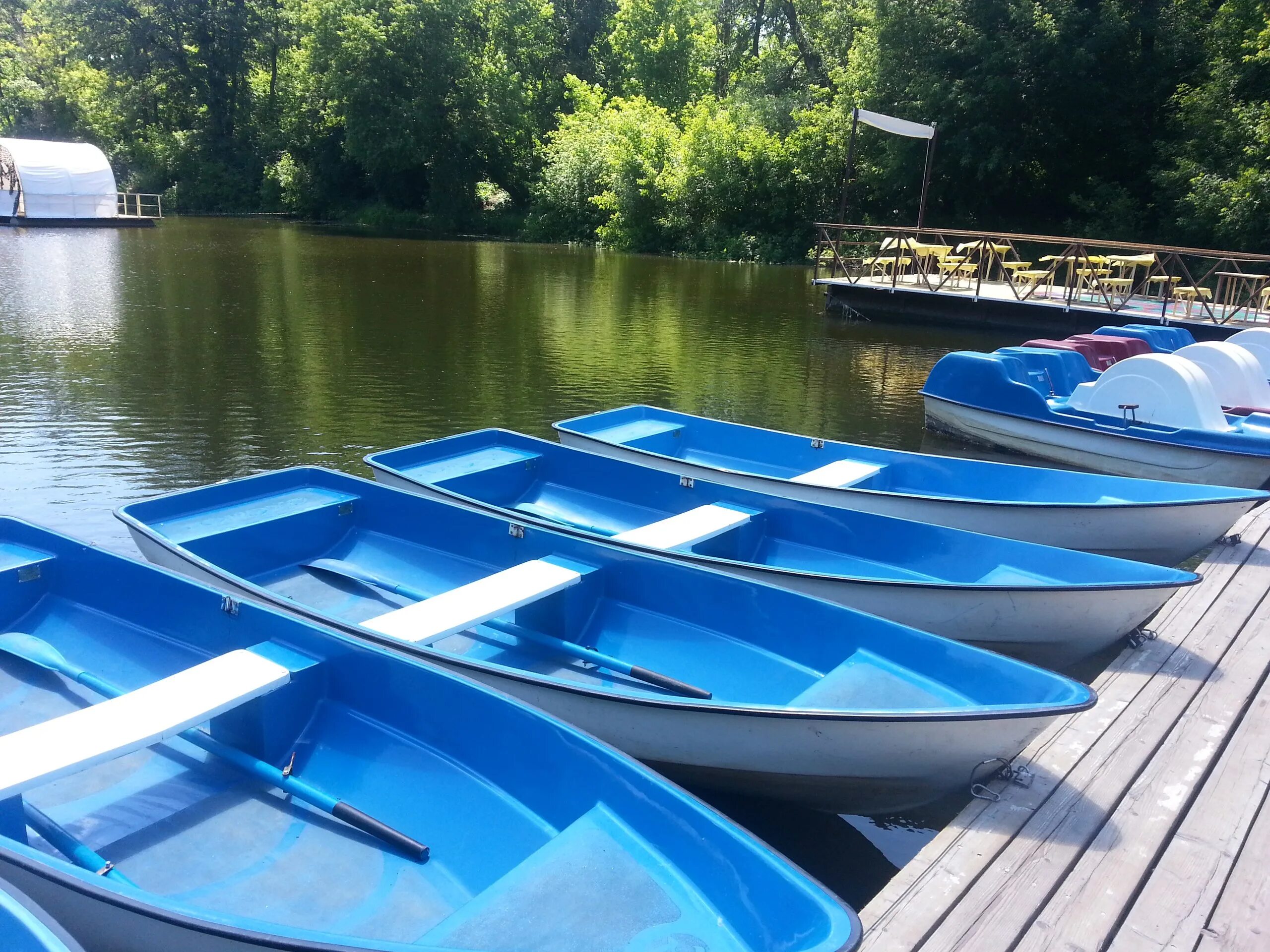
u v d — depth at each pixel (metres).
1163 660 4.86
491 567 5.49
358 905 3.13
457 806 3.50
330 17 38.81
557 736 3.33
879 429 10.31
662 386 11.88
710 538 5.61
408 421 9.80
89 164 32.12
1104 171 26.06
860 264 22.09
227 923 2.38
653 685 4.38
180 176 44.88
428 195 41.31
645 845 2.99
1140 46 24.61
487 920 2.68
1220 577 5.98
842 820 4.25
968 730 3.48
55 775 3.01
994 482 6.74
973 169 27.11
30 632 4.73
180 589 4.41
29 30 49.38
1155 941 2.93
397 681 3.75
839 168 30.08
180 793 3.61
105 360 12.14
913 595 4.82
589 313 17.80
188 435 9.08
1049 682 3.64
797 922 2.51
